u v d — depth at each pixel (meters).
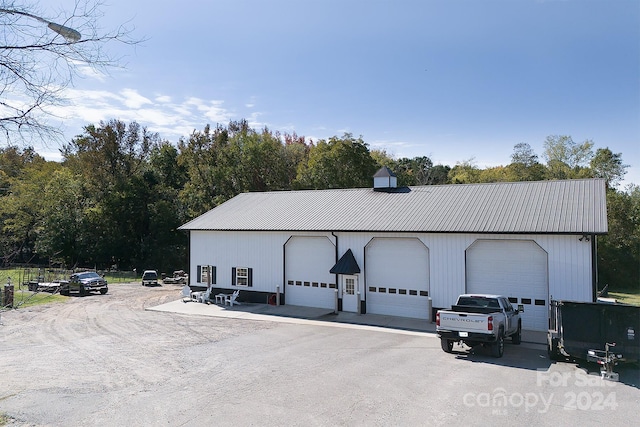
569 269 16.56
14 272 41.50
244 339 16.30
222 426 8.30
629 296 36.84
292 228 23.22
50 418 8.84
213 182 53.41
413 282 20.23
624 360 11.30
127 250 54.97
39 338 17.22
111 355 14.17
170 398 9.95
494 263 18.22
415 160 83.06
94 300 28.47
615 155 56.97
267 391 10.32
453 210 20.55
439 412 8.89
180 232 56.22
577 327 12.04
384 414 8.80
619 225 44.50
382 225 20.86
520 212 18.67
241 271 25.50
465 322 13.30
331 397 9.85
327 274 22.81
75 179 56.66
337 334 17.08
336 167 46.72
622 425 8.23
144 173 59.22
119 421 8.63
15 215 42.16
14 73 6.03
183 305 25.00
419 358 13.35
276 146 55.50
